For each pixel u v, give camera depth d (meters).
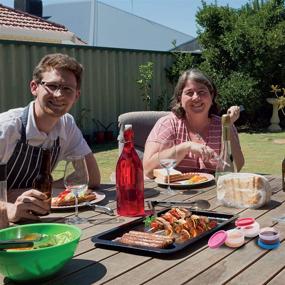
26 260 1.23
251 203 1.98
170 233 1.63
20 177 2.33
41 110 2.30
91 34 16.42
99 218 1.91
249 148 8.12
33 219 1.86
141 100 10.31
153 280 1.30
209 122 3.09
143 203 1.95
